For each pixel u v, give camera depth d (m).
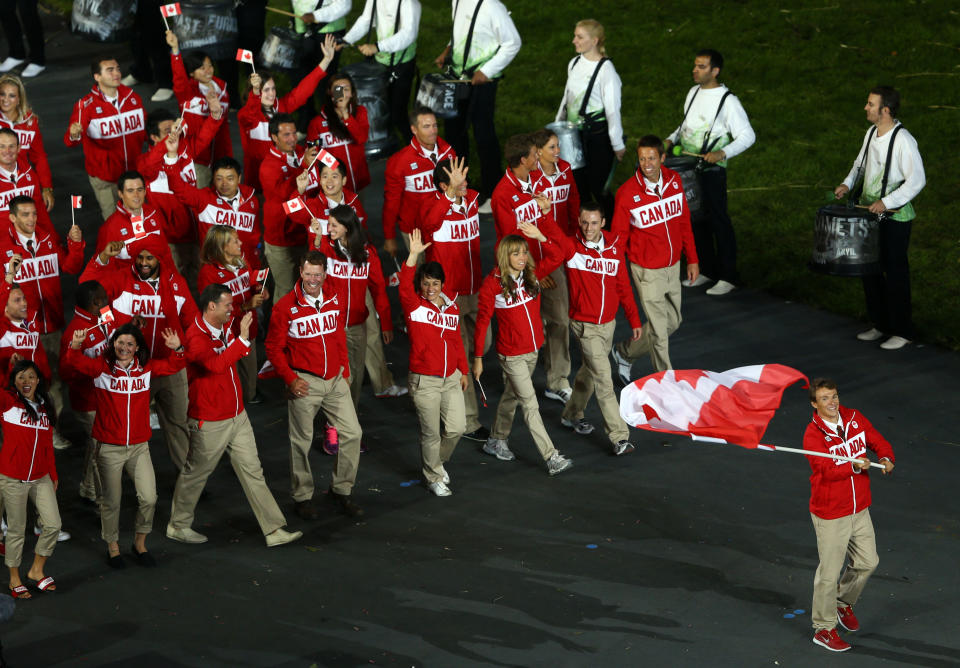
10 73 70.88
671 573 30.48
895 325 44.38
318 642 27.30
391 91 58.97
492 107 54.84
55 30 78.81
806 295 49.50
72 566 31.17
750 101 67.50
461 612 28.62
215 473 36.75
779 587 29.89
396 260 43.25
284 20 77.56
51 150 60.91
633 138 64.25
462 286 39.38
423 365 33.88
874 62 70.81
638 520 33.31
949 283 49.38
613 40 75.69
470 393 38.41
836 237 42.75
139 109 48.72
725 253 49.53
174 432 34.44
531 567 30.78
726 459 37.00
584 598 29.28
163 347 35.72
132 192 36.50
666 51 73.81
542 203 36.62
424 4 81.25
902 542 31.91
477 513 33.94
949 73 68.69
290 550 31.97
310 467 36.66
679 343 45.31
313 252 32.31
